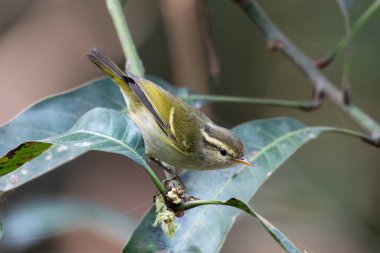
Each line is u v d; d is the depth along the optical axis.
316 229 11.55
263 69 16.23
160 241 5.26
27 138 6.10
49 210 6.75
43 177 13.91
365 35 13.84
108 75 7.19
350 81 14.49
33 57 14.42
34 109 6.26
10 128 6.08
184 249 5.34
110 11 6.42
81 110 6.57
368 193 14.11
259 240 12.56
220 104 16.27
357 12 13.62
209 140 7.55
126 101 7.17
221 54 16.19
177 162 7.81
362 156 14.58
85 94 6.71
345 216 13.36
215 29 16.12
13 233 6.62
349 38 7.56
